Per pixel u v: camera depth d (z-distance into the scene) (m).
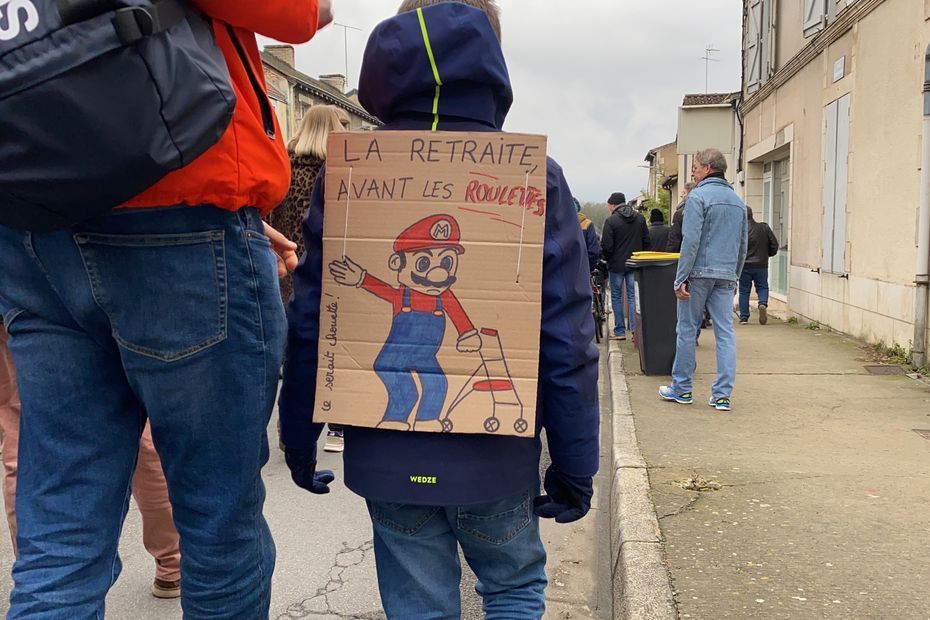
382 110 1.78
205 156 1.37
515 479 1.74
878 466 4.00
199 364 1.48
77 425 1.49
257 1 1.41
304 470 1.93
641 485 3.70
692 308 5.42
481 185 1.68
